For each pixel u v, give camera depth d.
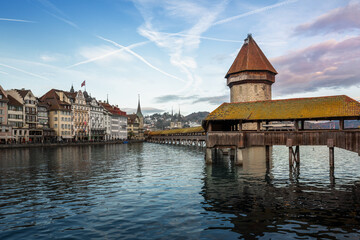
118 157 47.84
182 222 12.97
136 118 181.25
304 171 29.36
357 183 22.56
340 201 16.72
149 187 20.89
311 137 29.25
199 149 72.88
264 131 31.53
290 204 16.03
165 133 123.81
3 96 73.62
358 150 26.72
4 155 48.88
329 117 28.17
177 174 27.64
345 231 11.84
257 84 61.50
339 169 31.03
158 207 15.37
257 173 28.11
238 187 20.95
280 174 27.39
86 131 114.19
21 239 11.05
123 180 24.02
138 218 13.51
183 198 17.42
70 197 17.64
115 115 144.75
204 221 13.09
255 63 61.34
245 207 15.41
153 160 42.75
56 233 11.66
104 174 27.56
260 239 11.07
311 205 15.83
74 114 106.38
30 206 15.59
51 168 31.95
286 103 32.47
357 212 14.43
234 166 34.06
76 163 37.41
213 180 24.06
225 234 11.55
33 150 62.88
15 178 24.91
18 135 78.50
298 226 12.45
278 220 13.24
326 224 12.69
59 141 90.56
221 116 32.91
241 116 31.92
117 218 13.52
